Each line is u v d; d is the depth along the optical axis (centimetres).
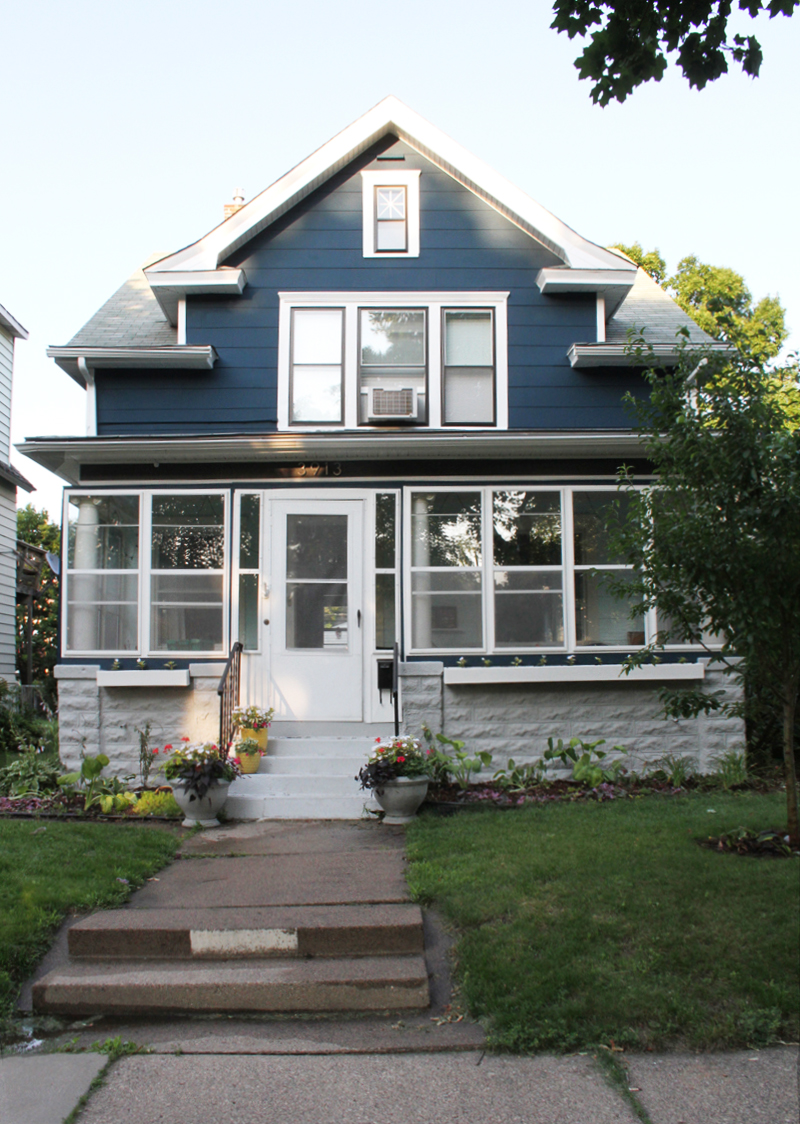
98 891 577
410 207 1098
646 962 456
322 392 1062
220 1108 367
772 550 576
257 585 989
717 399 598
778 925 483
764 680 644
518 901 536
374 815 816
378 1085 384
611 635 977
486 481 994
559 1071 391
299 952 507
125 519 987
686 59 574
